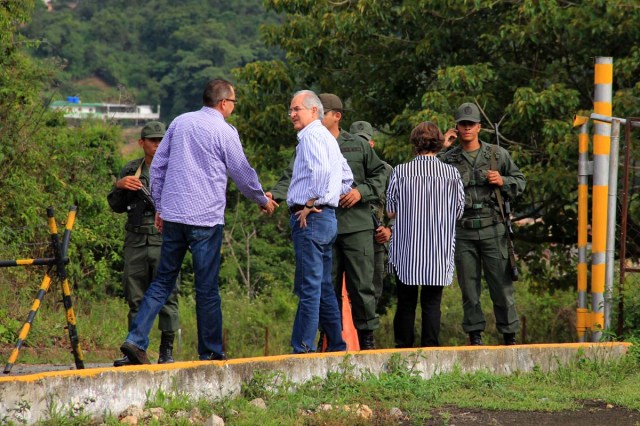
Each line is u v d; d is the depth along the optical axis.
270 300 43.75
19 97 28.28
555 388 14.66
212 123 13.27
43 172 29.31
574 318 38.56
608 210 19.59
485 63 30.75
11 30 29.41
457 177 16.05
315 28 34.38
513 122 29.08
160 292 13.34
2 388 10.91
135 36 152.62
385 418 12.31
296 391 13.37
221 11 159.75
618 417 12.69
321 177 13.98
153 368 12.20
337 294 16.39
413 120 29.53
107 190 33.50
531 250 33.00
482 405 13.25
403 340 16.53
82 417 11.34
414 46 33.06
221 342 13.59
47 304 27.44
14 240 27.22
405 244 16.00
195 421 11.77
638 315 18.94
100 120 37.34
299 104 14.21
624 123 19.58
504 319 16.83
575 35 29.33
